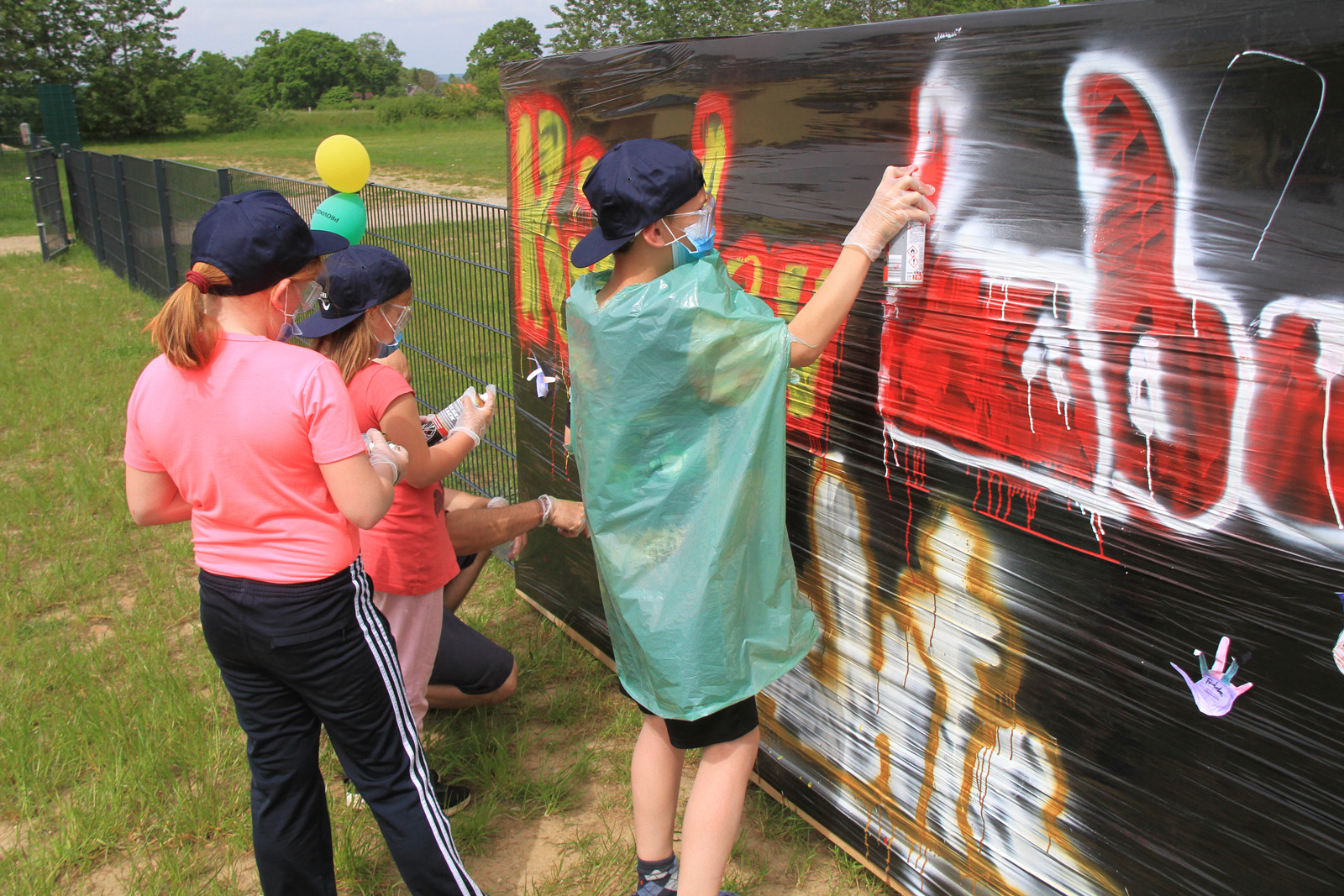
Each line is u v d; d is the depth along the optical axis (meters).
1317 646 1.47
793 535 2.49
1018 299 1.80
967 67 1.81
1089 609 1.80
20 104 44.00
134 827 2.74
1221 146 1.47
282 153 37.38
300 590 1.97
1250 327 1.48
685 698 1.96
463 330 4.62
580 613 3.56
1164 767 1.73
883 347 2.11
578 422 2.05
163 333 1.83
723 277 1.92
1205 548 1.59
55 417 6.26
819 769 2.57
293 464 1.93
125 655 3.56
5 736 3.02
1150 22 1.53
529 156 3.47
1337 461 1.40
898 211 1.90
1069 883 1.95
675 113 2.62
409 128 55.81
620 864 2.56
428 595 2.68
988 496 1.94
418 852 2.16
